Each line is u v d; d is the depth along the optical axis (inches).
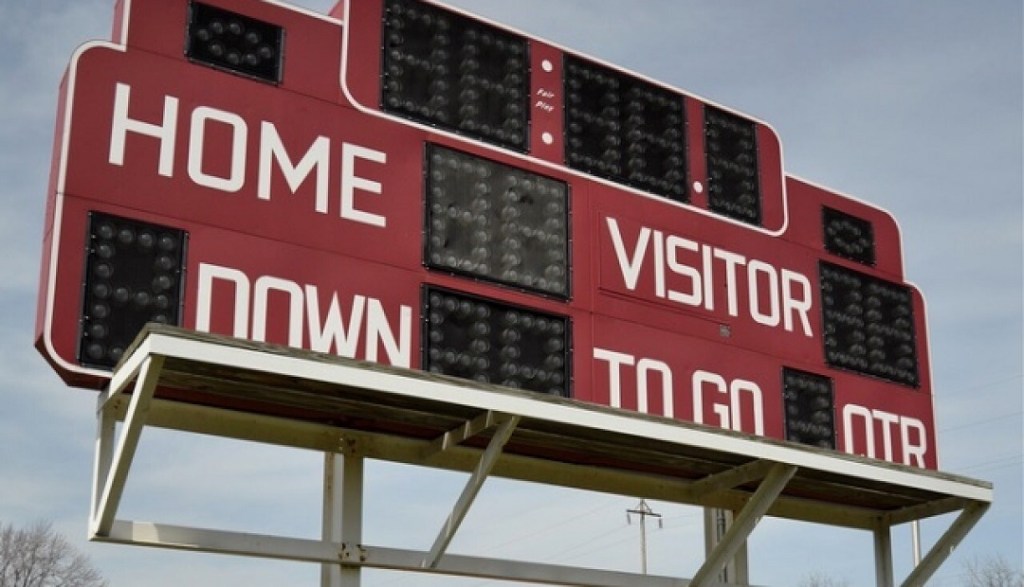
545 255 523.8
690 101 601.9
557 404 441.7
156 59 451.5
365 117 492.4
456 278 494.9
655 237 563.8
